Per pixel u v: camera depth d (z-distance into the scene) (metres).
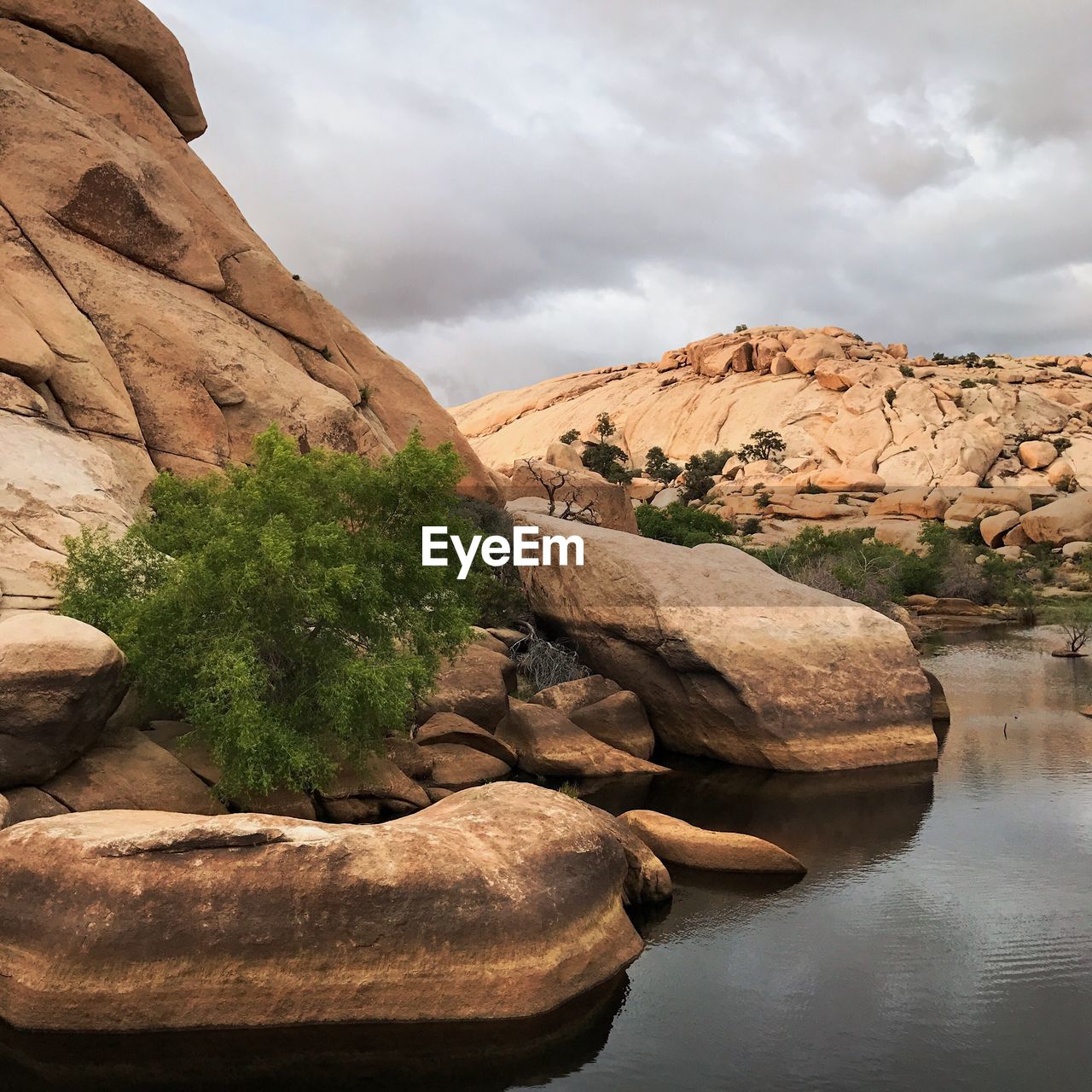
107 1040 6.65
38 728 9.02
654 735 17.80
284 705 11.20
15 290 16.50
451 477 12.48
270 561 10.34
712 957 8.65
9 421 14.15
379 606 11.91
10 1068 6.52
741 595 17.27
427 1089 6.53
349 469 12.30
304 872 7.11
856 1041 7.27
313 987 6.94
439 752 14.20
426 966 7.11
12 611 11.34
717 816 13.02
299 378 20.84
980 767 15.66
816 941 9.03
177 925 6.85
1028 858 11.31
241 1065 6.68
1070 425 145.00
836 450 138.12
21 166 17.98
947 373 162.62
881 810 13.32
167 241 20.20
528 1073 6.80
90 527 13.05
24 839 7.25
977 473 127.88
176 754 10.98
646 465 140.62
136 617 10.52
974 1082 6.75
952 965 8.54
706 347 183.88
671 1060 6.97
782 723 15.78
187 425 18.17
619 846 8.91
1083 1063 6.98
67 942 6.77
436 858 7.43
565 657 19.39
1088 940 9.06
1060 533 73.69
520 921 7.37
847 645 16.67
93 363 16.67
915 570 52.69
